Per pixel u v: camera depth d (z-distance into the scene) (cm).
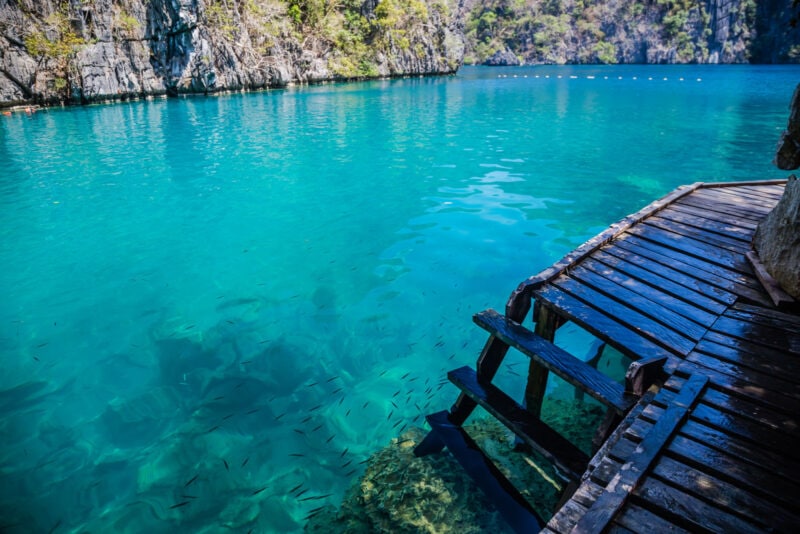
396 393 568
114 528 411
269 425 521
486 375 471
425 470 443
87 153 1744
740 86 4334
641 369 350
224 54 3788
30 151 1775
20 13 2839
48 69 2980
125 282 830
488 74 7362
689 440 300
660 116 2434
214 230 1045
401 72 5806
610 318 424
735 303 448
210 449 491
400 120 2422
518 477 438
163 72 3547
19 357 637
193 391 574
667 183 1281
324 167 1519
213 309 745
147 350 650
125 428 520
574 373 383
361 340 664
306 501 432
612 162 1511
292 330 689
